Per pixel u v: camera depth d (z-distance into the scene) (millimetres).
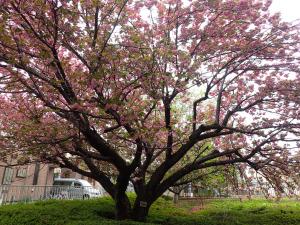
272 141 8820
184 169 9344
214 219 10539
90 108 6746
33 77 6344
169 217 10367
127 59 6512
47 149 7742
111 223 7684
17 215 8680
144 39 7109
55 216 8680
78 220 8273
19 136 7316
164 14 8133
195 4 7836
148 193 9133
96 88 6348
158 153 9820
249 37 8156
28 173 20078
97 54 6055
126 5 7168
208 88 8977
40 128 6926
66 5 5805
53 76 6488
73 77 6238
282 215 11258
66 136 7379
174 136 9383
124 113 6258
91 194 18312
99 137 7648
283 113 9148
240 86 9719
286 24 8023
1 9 5242
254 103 8961
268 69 8695
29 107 7875
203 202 16312
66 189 16438
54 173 25125
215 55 8461
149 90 6812
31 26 5633
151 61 6496
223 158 11062
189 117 11320
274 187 10195
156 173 9250
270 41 8094
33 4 5414
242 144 10031
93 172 9547
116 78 6605
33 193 14180
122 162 8258
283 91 8641
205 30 8242
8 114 8672
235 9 7750
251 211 12383
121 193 8961
